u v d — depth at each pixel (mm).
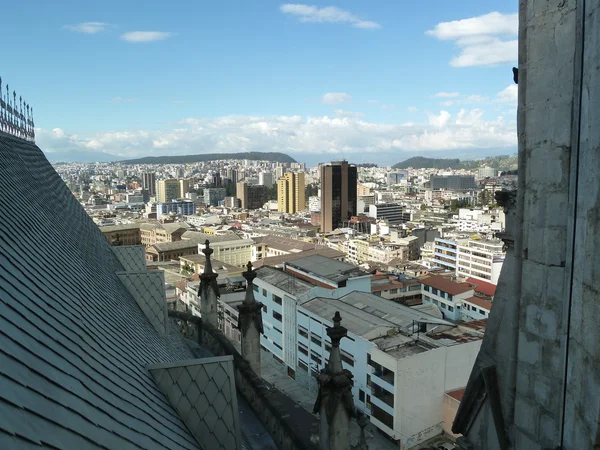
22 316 9539
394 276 141000
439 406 69000
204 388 14445
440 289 121812
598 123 6742
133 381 12484
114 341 13867
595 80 6844
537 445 8969
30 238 14867
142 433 10469
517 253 9398
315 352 81688
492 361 10359
